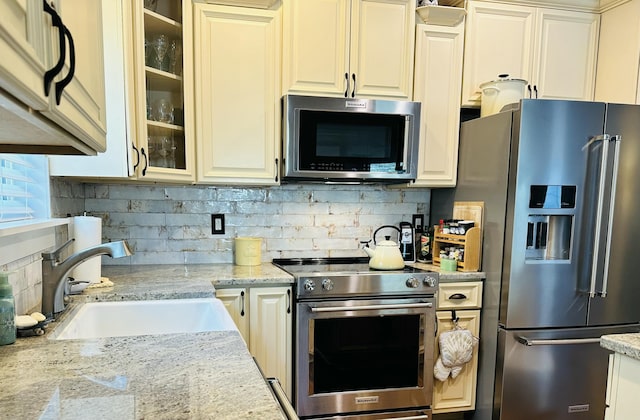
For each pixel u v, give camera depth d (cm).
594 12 244
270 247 248
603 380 209
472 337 214
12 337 98
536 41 239
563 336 206
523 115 195
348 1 214
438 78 231
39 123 59
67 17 64
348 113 211
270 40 209
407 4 222
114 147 166
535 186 198
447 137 237
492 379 211
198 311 147
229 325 116
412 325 205
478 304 220
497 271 210
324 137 210
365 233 263
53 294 123
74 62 59
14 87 43
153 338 103
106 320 138
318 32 213
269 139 214
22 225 114
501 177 207
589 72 247
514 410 204
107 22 160
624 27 230
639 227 208
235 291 191
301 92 214
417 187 253
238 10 204
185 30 196
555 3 238
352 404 199
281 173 217
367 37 219
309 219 253
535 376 204
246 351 93
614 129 202
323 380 196
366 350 200
